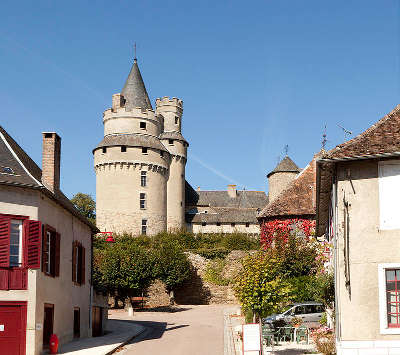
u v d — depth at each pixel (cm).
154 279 4322
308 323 2444
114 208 6312
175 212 6756
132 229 6278
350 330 1482
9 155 1939
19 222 1825
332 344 1766
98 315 2798
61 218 2170
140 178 6394
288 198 3591
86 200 8650
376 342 1462
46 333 1972
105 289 2945
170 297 4584
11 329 1766
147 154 6438
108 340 2317
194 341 2286
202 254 4841
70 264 2297
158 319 3534
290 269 3238
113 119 6525
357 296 1489
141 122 6544
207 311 3978
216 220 7369
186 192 7825
